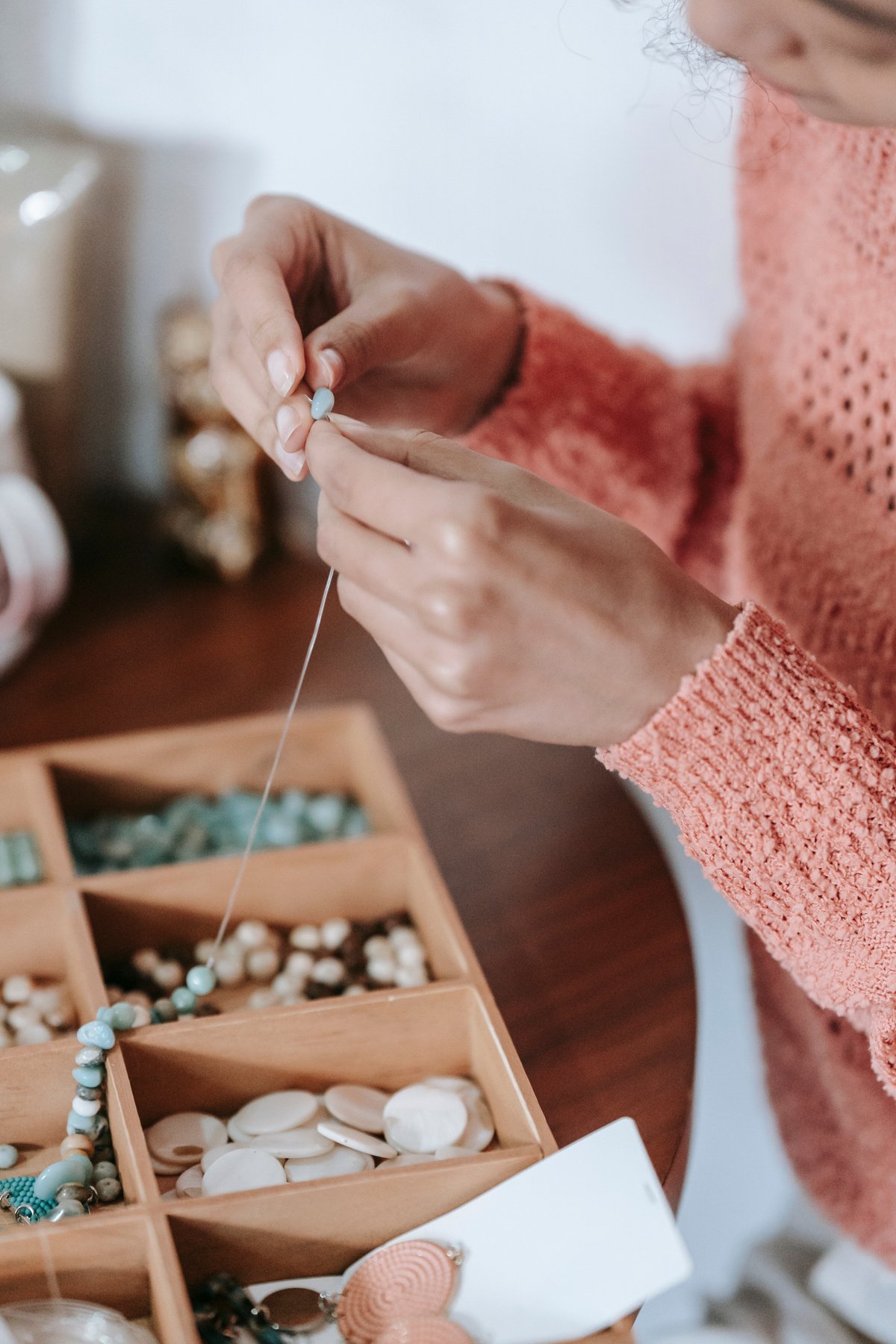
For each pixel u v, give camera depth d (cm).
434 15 111
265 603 124
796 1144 98
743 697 59
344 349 73
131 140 123
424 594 54
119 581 125
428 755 103
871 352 77
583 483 100
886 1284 106
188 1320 55
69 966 82
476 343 90
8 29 118
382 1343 57
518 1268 60
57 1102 71
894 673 78
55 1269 59
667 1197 67
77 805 96
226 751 97
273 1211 61
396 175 120
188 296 130
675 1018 78
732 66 59
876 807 61
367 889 87
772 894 64
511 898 88
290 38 116
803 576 87
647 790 63
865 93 50
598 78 109
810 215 83
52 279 112
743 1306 114
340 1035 73
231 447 120
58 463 121
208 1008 79
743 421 100
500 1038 70
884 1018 67
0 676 108
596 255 118
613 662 57
